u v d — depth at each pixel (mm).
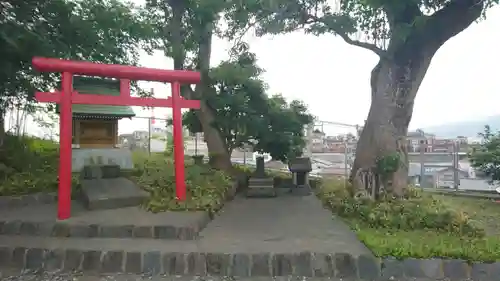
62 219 6293
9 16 7785
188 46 11141
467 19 6766
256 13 8773
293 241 5621
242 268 5020
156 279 4883
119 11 9844
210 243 5551
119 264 5148
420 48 7285
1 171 8727
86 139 9391
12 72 8242
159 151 17109
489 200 8945
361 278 4859
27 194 7965
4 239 5727
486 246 5105
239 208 8453
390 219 6148
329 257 5008
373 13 7484
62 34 9047
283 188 12227
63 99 6434
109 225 5949
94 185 7859
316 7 8016
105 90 8211
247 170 13422
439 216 6039
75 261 5207
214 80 10719
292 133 11609
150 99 7332
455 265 4789
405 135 7637
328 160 14680
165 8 11219
